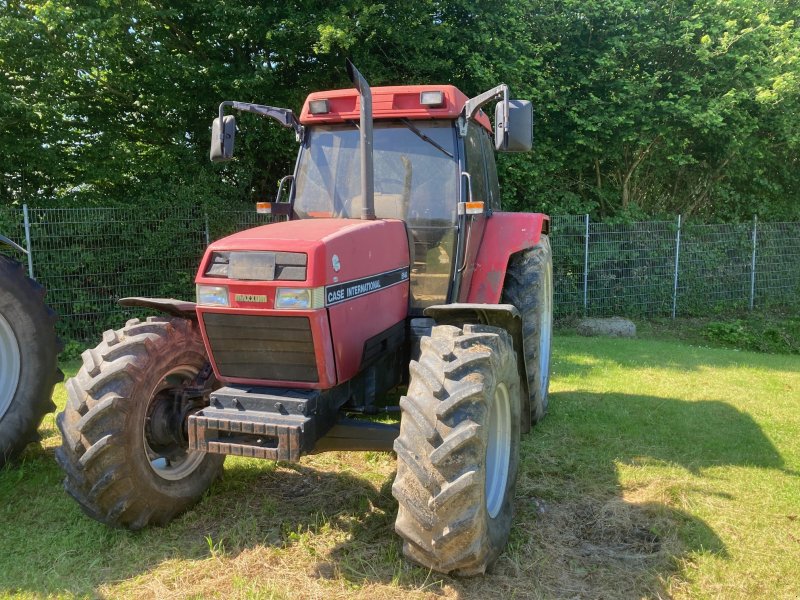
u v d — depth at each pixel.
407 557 2.77
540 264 4.90
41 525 3.31
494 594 2.71
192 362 3.50
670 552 3.08
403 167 3.85
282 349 2.88
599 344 9.00
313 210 3.90
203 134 10.95
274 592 2.67
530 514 3.49
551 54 12.30
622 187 13.79
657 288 12.02
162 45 10.02
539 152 11.85
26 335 4.01
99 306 9.20
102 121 10.70
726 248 12.41
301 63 10.83
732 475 4.05
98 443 2.96
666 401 5.76
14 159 9.73
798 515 3.49
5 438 3.91
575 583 2.83
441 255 3.77
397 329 3.56
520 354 3.71
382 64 10.98
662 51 12.36
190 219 9.73
